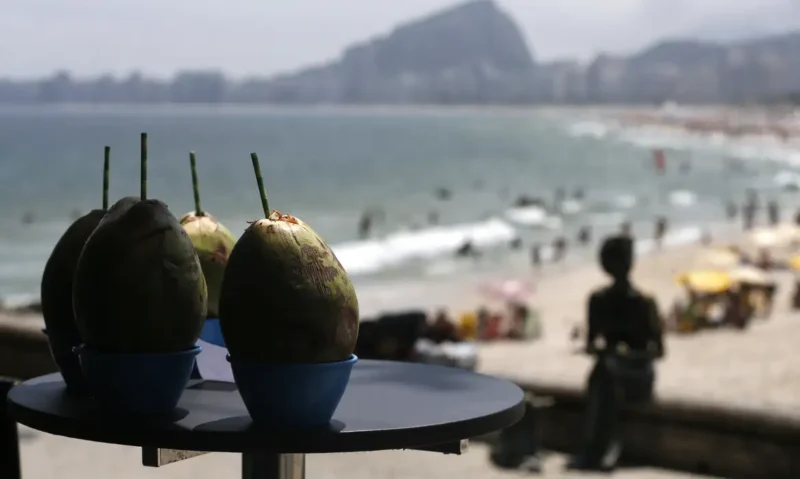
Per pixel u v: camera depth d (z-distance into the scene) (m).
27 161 109.62
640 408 7.14
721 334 20.56
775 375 15.19
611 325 7.25
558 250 47.56
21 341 8.30
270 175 97.06
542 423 7.67
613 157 141.38
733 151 169.12
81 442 7.69
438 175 103.44
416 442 2.02
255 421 2.04
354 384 2.57
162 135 185.50
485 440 8.04
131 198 2.25
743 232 54.94
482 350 20.62
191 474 6.88
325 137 189.00
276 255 2.04
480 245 52.94
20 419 2.24
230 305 2.04
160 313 2.10
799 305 24.92
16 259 46.62
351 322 2.08
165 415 2.13
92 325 2.10
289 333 1.99
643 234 58.06
